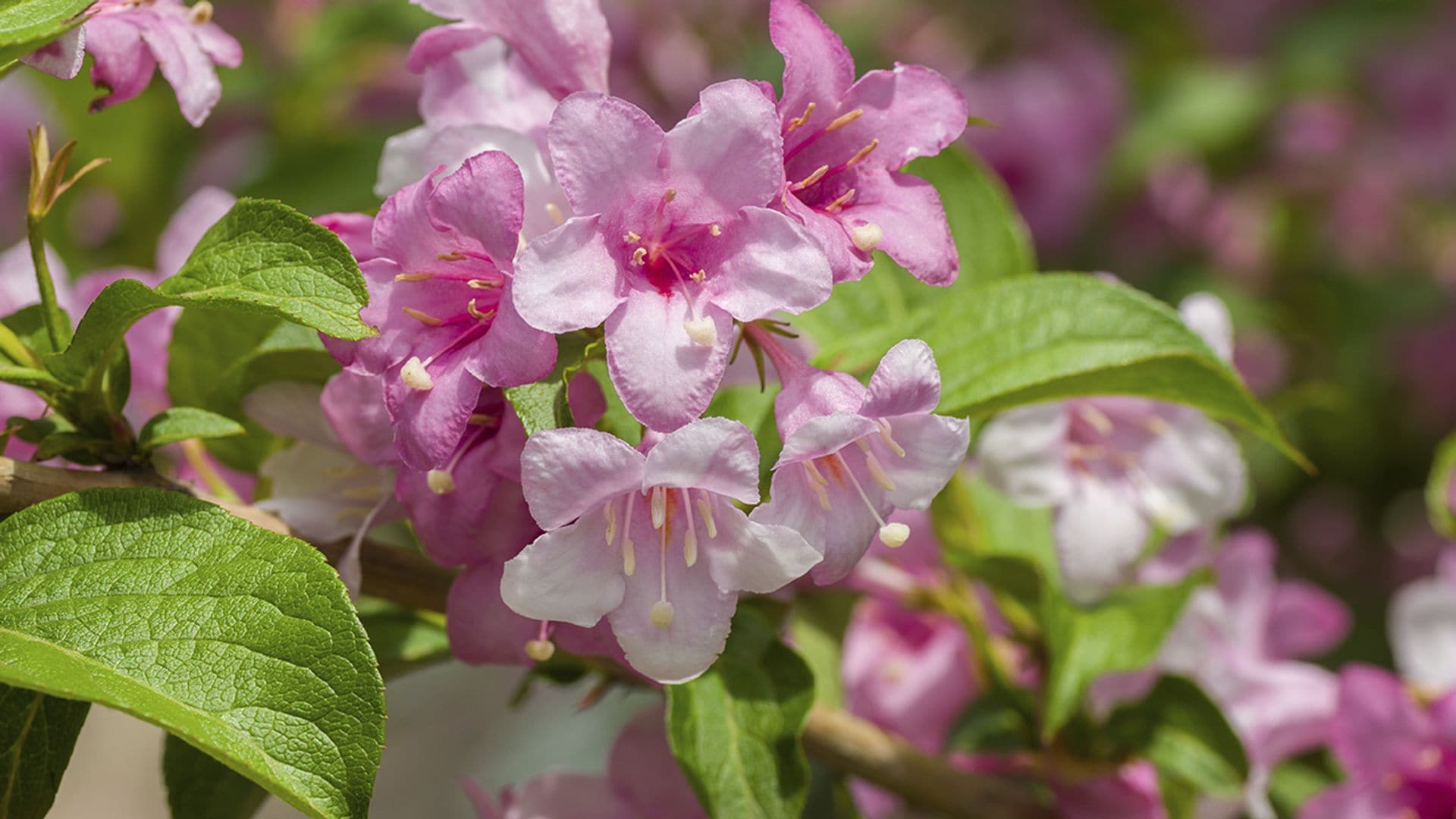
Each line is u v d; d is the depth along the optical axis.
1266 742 0.52
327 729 0.38
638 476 0.39
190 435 0.42
